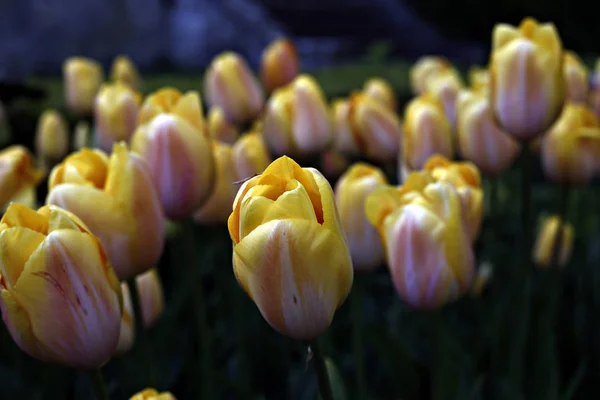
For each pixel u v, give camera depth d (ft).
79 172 2.22
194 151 2.37
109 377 3.07
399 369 2.89
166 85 9.20
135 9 13.29
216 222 2.85
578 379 2.84
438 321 2.35
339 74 9.68
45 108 5.89
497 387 2.97
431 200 2.25
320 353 1.99
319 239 1.90
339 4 16.52
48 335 2.00
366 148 3.17
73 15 12.49
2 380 2.88
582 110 2.95
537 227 3.74
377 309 3.49
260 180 1.93
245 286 1.95
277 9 16.52
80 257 1.99
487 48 15.01
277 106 3.26
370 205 2.29
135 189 2.18
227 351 3.40
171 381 3.11
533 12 13.93
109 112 2.95
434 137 2.80
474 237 2.45
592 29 12.96
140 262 2.23
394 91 7.71
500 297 3.21
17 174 2.65
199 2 14.05
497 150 2.88
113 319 2.04
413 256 2.24
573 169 2.94
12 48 11.97
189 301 3.56
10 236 1.98
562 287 3.56
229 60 3.43
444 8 15.83
